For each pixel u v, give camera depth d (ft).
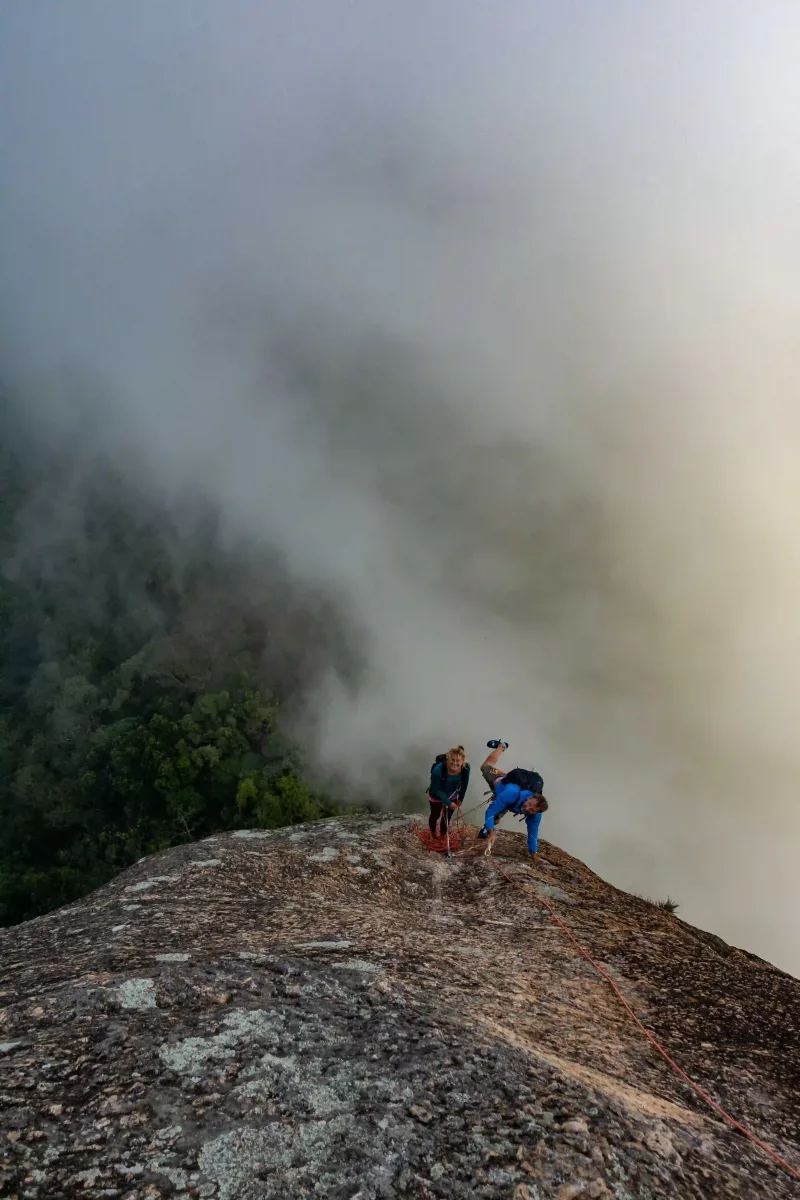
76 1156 9.73
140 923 20.65
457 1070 12.25
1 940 20.62
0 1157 9.53
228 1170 9.73
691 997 19.36
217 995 14.40
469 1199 9.68
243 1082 11.53
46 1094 10.92
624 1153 10.95
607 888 30.50
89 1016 13.39
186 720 225.97
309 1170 9.88
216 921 20.99
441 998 15.76
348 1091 11.53
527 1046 13.98
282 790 210.18
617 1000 18.75
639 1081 14.43
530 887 27.55
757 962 24.45
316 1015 13.76
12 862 238.27
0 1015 13.42
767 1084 15.37
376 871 29.19
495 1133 10.89
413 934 21.34
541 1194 9.88
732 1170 11.47
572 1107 11.75
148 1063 11.86
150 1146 10.03
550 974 19.65
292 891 25.44
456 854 32.53
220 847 30.58
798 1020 18.74
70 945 19.07
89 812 235.40
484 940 21.90
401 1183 9.80
